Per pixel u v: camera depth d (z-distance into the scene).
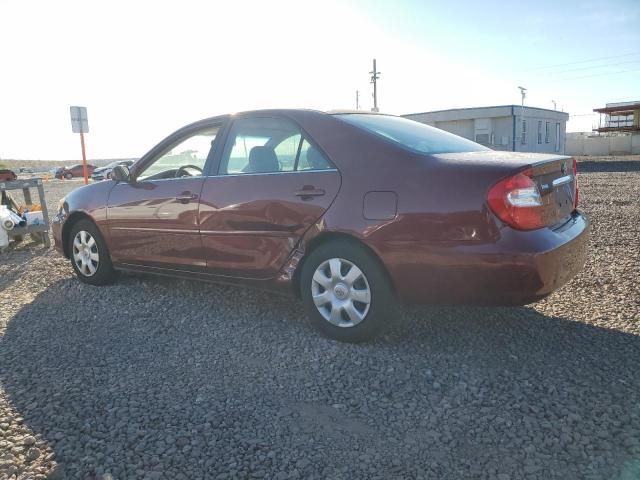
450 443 2.48
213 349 3.65
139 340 3.85
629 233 7.18
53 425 2.70
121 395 3.01
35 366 3.42
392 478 2.24
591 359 3.28
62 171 42.31
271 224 3.81
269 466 2.34
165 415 2.78
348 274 3.52
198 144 4.49
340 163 3.60
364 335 3.52
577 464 2.29
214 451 2.46
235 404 2.89
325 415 2.76
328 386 3.07
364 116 4.04
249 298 4.75
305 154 3.79
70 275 5.89
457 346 3.54
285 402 2.90
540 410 2.72
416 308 4.30
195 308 4.52
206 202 4.18
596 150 53.56
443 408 2.78
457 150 3.79
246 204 3.93
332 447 2.47
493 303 3.20
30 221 7.77
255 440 2.54
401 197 3.29
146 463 2.37
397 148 3.48
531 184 3.11
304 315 4.25
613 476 2.21
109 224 4.96
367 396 2.94
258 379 3.18
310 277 3.70
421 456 2.39
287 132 3.94
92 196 5.14
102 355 3.59
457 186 3.15
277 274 3.87
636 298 4.38
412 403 2.84
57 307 4.70
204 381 3.17
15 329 4.15
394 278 3.34
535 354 3.38
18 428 2.68
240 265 4.05
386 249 3.32
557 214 3.40
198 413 2.80
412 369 3.23
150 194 4.62
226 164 4.23
